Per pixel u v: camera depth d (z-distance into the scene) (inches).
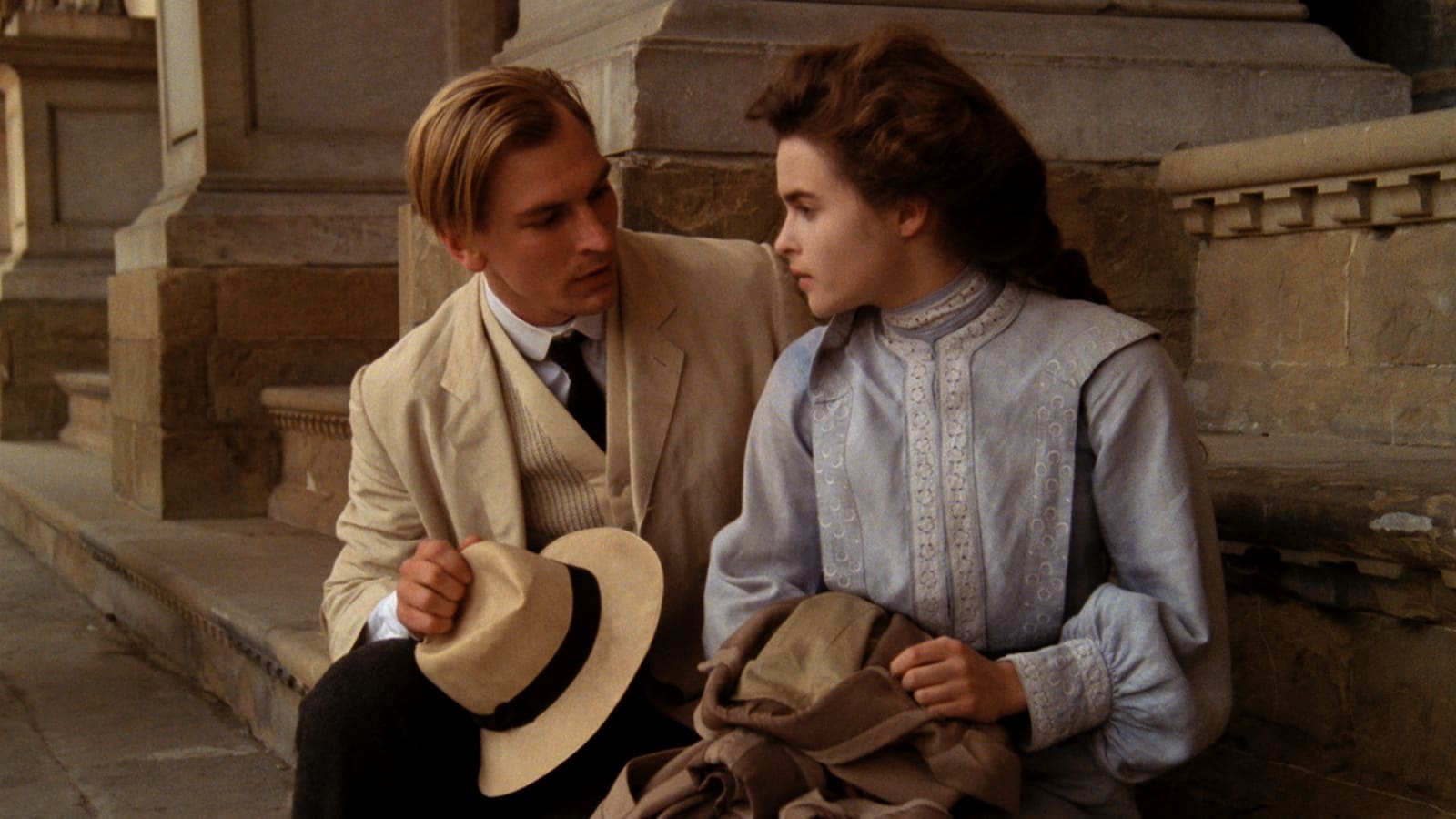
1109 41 134.5
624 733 89.0
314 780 81.1
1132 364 66.2
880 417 69.3
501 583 80.4
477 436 89.0
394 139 238.4
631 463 88.3
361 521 94.4
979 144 65.8
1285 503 83.2
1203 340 136.3
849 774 63.6
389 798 81.7
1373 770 80.8
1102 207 132.9
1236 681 88.9
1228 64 135.9
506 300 86.6
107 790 132.3
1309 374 125.0
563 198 80.3
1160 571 65.3
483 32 241.8
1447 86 145.9
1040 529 66.6
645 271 90.7
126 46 358.3
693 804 67.3
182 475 218.5
